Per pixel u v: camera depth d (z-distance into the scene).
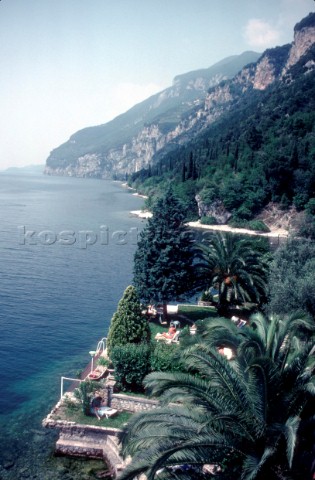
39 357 33.62
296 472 15.54
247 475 14.10
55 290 53.53
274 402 16.14
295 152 145.75
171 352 25.72
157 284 36.25
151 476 13.38
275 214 145.38
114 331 28.73
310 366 17.11
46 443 22.94
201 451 15.29
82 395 24.00
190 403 16.56
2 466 20.97
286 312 30.80
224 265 38.44
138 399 23.81
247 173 159.50
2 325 40.25
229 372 16.66
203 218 153.38
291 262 35.00
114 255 78.25
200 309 41.72
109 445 22.06
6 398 27.25
